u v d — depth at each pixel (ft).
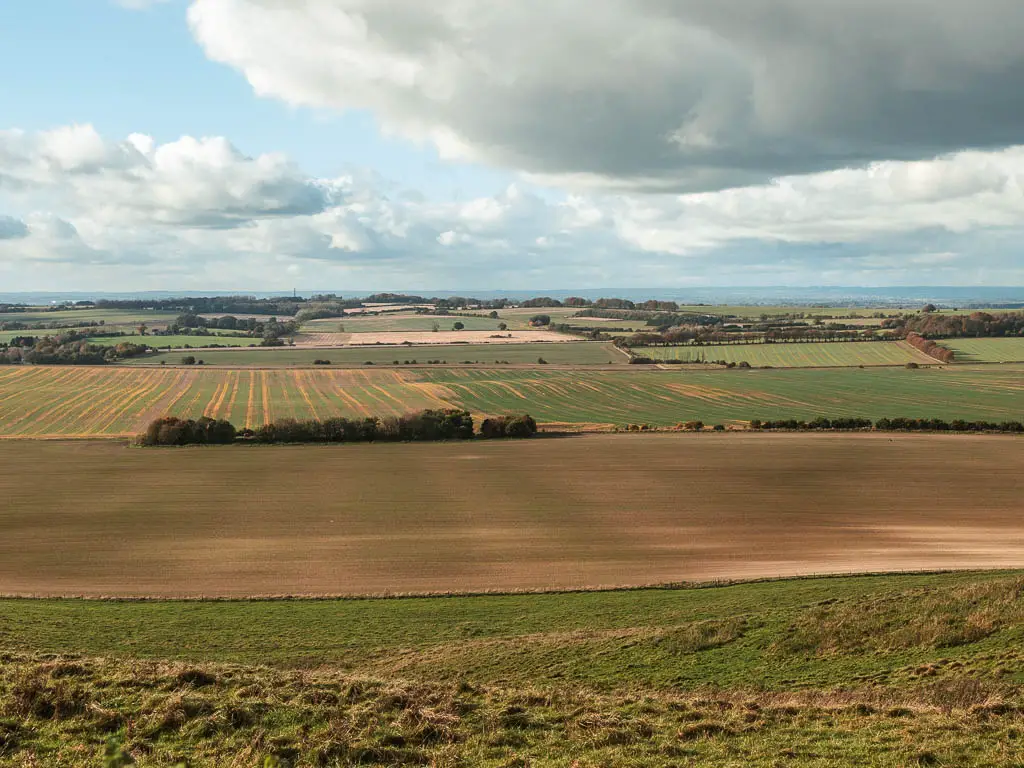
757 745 47.88
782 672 74.54
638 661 80.02
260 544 157.89
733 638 84.69
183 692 54.03
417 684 61.21
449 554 150.00
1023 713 52.34
